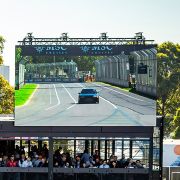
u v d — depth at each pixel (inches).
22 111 1488.7
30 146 1638.8
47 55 1503.4
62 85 1499.8
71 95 1497.3
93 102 1496.1
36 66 1497.3
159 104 3777.1
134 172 1459.2
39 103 1493.6
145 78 1498.5
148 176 1465.3
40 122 1488.7
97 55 1504.7
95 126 1494.8
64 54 1505.9
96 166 1473.9
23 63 1501.0
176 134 3282.5
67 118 1494.8
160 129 1491.1
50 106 1493.6
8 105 2824.8
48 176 1455.5
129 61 1501.0
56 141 1628.9
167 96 3777.1
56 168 1455.5
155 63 1504.7
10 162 1453.0
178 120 3282.5
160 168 1470.2
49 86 1496.1
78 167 1461.6
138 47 1501.0
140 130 1494.8
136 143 1622.8
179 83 3816.4
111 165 1471.5
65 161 1471.5
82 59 1504.7
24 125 1486.2
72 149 1636.3
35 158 1473.9
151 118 1491.1
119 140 1566.2
